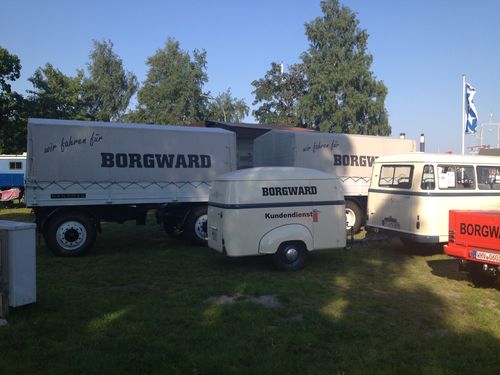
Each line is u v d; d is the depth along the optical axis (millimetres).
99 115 52469
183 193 10781
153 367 4008
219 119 50969
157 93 47625
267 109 44719
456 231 7121
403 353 4402
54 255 9695
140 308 5785
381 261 9039
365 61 38406
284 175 8109
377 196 10461
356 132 37188
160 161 10547
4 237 5398
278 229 7973
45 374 3867
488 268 6680
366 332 4941
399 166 9930
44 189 9461
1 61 27844
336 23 39250
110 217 10320
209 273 7965
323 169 12938
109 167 10031
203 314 5555
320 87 37375
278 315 5578
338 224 8445
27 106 30328
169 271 8109
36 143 9414
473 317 5547
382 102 37750
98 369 3943
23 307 5637
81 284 7199
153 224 15156
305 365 4102
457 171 9578
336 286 7070
